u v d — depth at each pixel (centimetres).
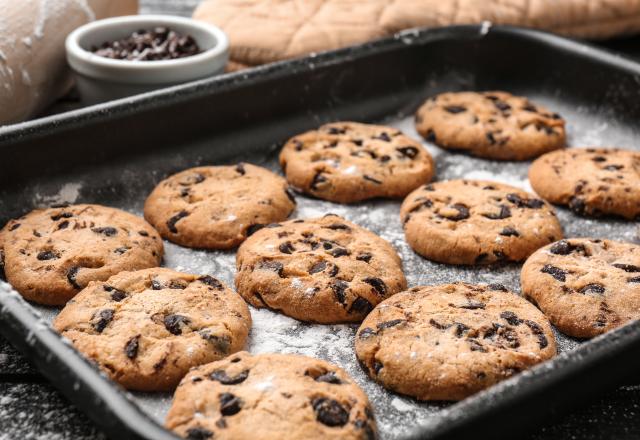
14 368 55
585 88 74
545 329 56
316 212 66
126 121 65
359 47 73
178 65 69
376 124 74
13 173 62
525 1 81
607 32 83
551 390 49
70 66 71
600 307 58
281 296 58
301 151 69
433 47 76
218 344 55
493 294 58
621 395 54
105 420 48
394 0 81
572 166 68
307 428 50
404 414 54
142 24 74
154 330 55
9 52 67
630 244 62
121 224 62
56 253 60
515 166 70
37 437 52
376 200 67
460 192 66
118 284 58
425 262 63
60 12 71
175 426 51
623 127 72
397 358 54
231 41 77
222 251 63
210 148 69
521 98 75
